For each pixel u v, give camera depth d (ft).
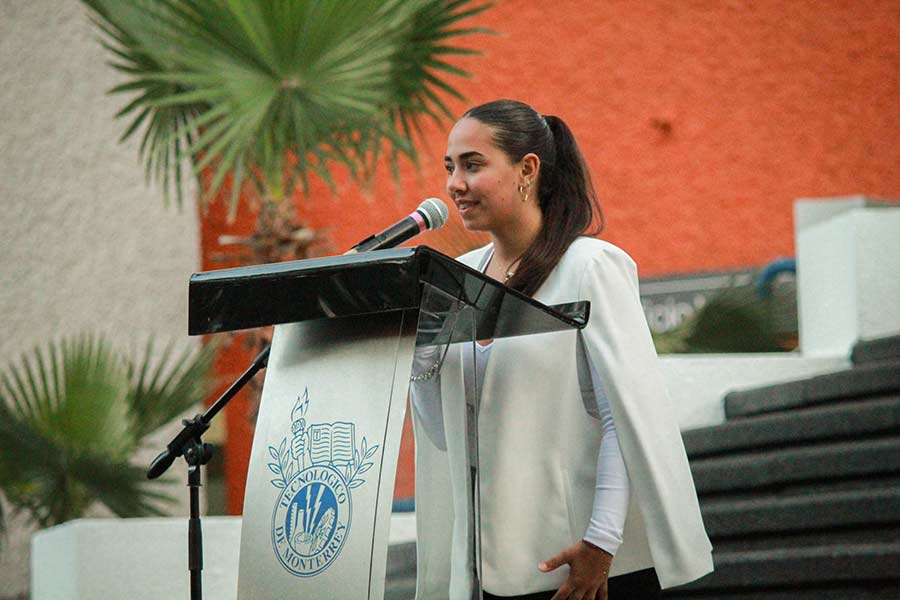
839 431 31.55
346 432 13.52
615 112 56.29
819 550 28.19
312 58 34.17
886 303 36.09
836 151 56.80
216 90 34.14
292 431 13.97
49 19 46.65
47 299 45.44
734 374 35.83
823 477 30.68
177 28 34.17
